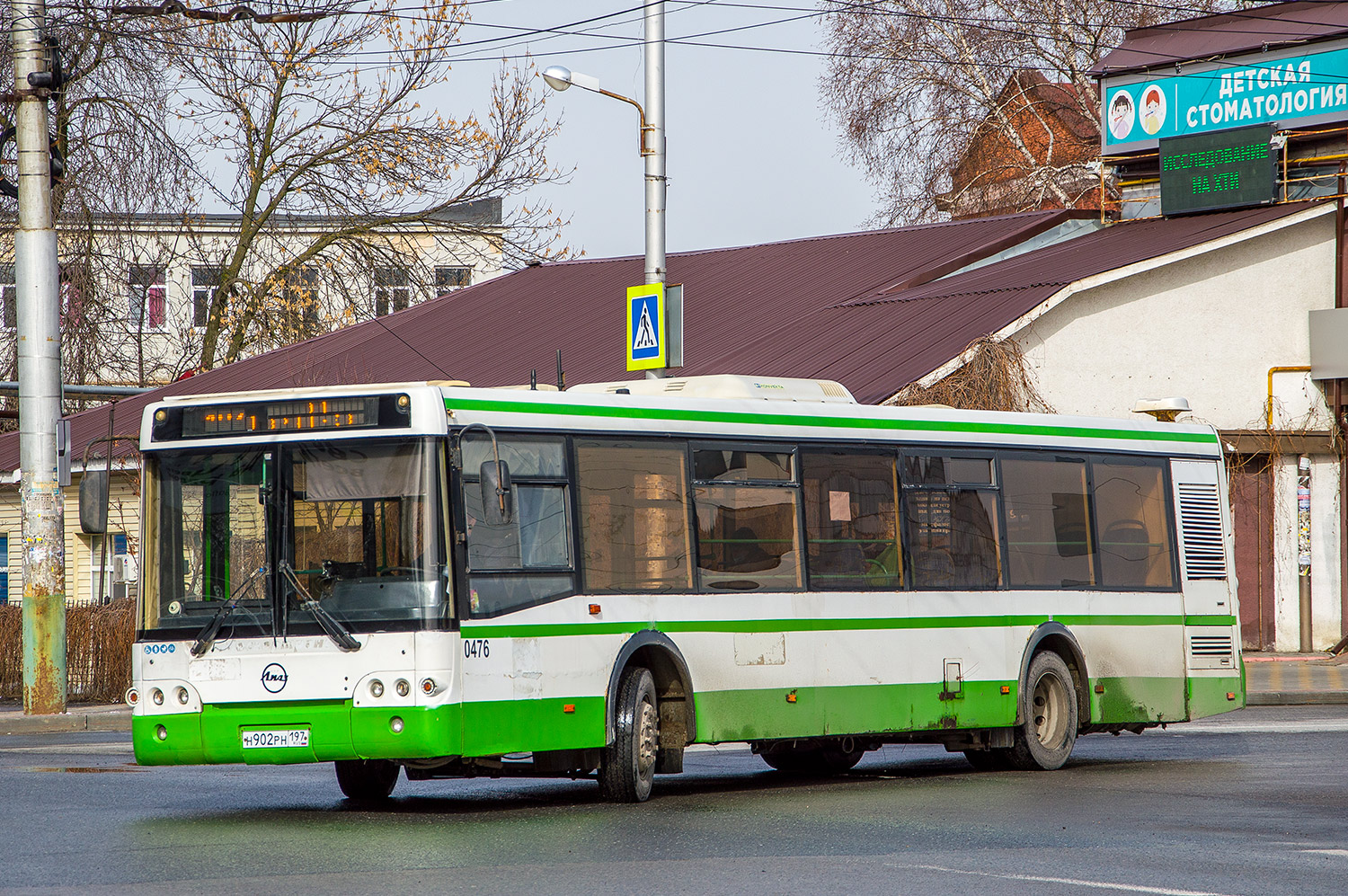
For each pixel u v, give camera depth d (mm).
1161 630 20000
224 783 16797
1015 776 18047
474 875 10758
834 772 18781
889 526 17469
